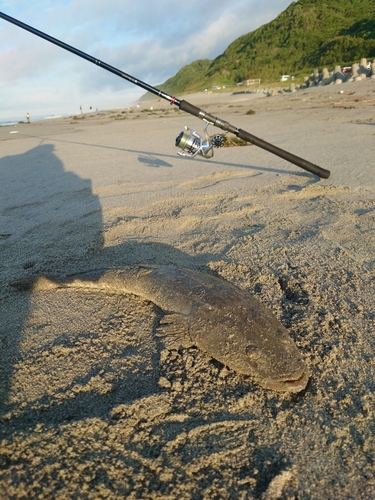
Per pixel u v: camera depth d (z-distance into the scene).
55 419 0.42
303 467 0.36
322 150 1.59
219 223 0.94
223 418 0.42
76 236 0.90
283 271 0.70
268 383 0.45
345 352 0.50
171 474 0.36
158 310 0.60
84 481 0.35
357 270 0.69
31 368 0.50
